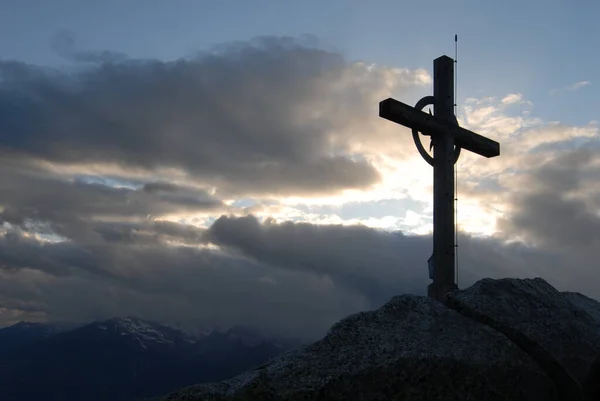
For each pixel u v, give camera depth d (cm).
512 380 704
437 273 1087
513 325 756
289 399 625
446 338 723
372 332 720
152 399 606
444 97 1129
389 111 1024
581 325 795
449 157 1110
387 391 657
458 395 675
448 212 1095
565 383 725
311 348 691
